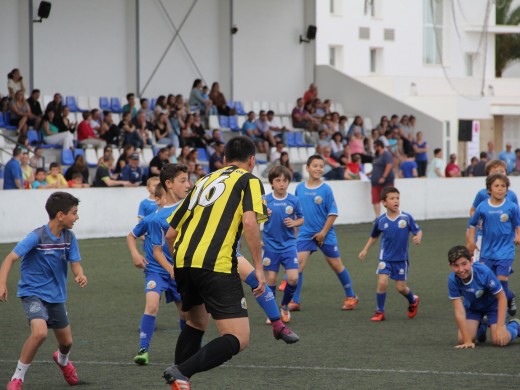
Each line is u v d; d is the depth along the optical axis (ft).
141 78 110.11
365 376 28.73
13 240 69.36
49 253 27.02
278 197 39.45
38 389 27.45
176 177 31.58
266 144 105.81
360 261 61.82
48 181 78.23
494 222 38.14
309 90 120.67
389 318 40.57
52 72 103.04
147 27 110.32
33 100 93.15
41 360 31.96
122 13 108.88
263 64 121.90
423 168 116.06
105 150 83.30
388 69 180.65
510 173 126.52
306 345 34.27
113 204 74.54
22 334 37.06
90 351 33.47
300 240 42.98
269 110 115.14
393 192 39.83
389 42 180.45
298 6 125.39
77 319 40.55
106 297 46.80
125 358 32.14
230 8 117.60
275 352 32.94
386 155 88.69
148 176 84.33
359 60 177.37
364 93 125.18
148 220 31.83
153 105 108.47
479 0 174.19
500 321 32.86
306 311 42.68
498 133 172.24
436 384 27.48
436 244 71.87
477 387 27.07
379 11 179.11
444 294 47.57
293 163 107.34
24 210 69.87
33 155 85.92
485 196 42.29
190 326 26.35
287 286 39.32
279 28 123.44
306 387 27.30
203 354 23.79
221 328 24.47
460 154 148.25
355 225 86.58
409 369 29.71
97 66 106.73
